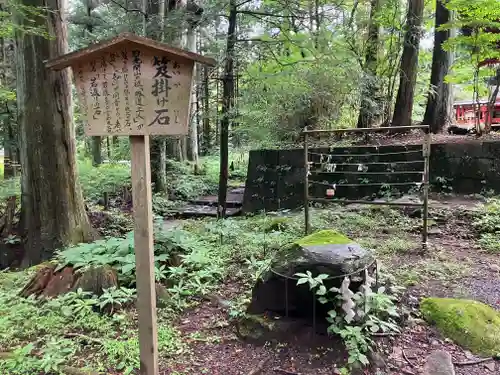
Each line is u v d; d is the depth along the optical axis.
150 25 6.89
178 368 2.59
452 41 7.23
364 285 2.69
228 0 6.07
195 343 2.90
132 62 2.16
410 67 8.68
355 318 2.66
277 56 6.54
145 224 2.25
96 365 2.61
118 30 7.92
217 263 4.30
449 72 9.05
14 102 8.23
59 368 2.53
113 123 2.24
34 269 4.64
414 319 3.06
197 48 11.70
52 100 5.18
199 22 6.69
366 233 5.39
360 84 7.03
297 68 6.74
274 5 6.37
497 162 6.46
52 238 5.30
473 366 2.59
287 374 2.51
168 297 3.56
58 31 5.12
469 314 2.96
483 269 4.09
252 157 8.40
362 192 7.20
